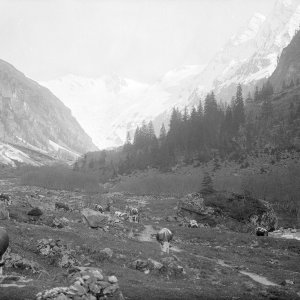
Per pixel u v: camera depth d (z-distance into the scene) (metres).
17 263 40.53
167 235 59.41
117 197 182.38
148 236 76.50
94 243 53.97
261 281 52.38
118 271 45.12
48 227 59.50
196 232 85.31
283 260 67.94
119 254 51.44
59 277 38.84
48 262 45.38
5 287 32.44
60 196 164.00
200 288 42.94
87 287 32.47
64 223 67.38
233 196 114.00
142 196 189.50
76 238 54.41
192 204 111.56
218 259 64.06
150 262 48.97
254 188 181.12
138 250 55.03
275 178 186.62
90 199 152.88
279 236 100.38
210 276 50.50
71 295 30.88
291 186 177.50
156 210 136.75
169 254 56.22
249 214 108.19
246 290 45.03
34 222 64.94
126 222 85.81
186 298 37.72
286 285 50.47
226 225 106.12
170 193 195.75
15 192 157.38
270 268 61.31
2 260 37.34
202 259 59.69
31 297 30.75
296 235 100.94
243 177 198.00
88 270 36.53
